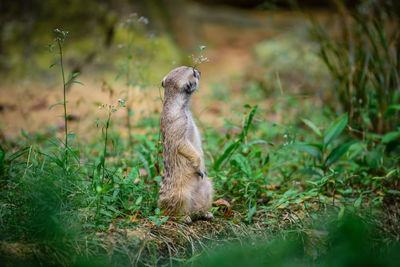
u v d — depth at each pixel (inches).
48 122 432.5
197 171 230.8
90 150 331.0
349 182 289.6
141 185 241.9
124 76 542.0
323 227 247.8
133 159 296.2
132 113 324.2
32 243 195.0
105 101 482.3
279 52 615.5
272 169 309.0
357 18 366.9
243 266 209.6
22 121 435.2
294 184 285.7
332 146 334.6
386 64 349.1
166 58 619.5
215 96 529.7
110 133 370.9
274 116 439.5
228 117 419.5
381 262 164.2
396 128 340.5
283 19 1021.8
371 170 303.0
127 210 238.1
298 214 255.1
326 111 382.3
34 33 622.2
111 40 606.9
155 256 207.8
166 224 229.3
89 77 559.8
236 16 1107.3
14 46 612.7
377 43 362.6
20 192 219.6
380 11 376.5
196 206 240.8
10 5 627.2
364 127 337.4
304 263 234.5
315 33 417.7
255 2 1192.2
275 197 269.3
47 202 203.3
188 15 767.7
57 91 528.4
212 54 797.2
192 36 747.4
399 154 312.7
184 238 222.8
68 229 201.9
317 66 535.2
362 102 352.5
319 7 1087.0
